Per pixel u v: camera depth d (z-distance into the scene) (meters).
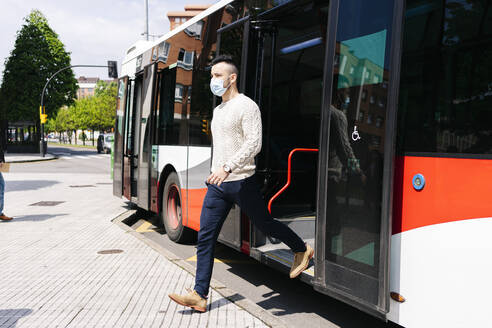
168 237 6.80
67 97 43.69
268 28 4.36
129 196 8.19
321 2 3.85
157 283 4.32
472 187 2.31
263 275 5.00
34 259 5.21
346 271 3.03
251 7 4.42
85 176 18.00
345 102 3.11
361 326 3.51
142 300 3.84
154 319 3.42
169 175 6.39
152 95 7.08
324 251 3.25
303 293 4.37
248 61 4.35
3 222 7.67
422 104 2.60
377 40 2.87
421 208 2.58
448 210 2.43
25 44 40.94
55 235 6.59
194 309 3.62
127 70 8.88
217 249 6.40
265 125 4.49
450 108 2.45
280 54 4.58
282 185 4.86
